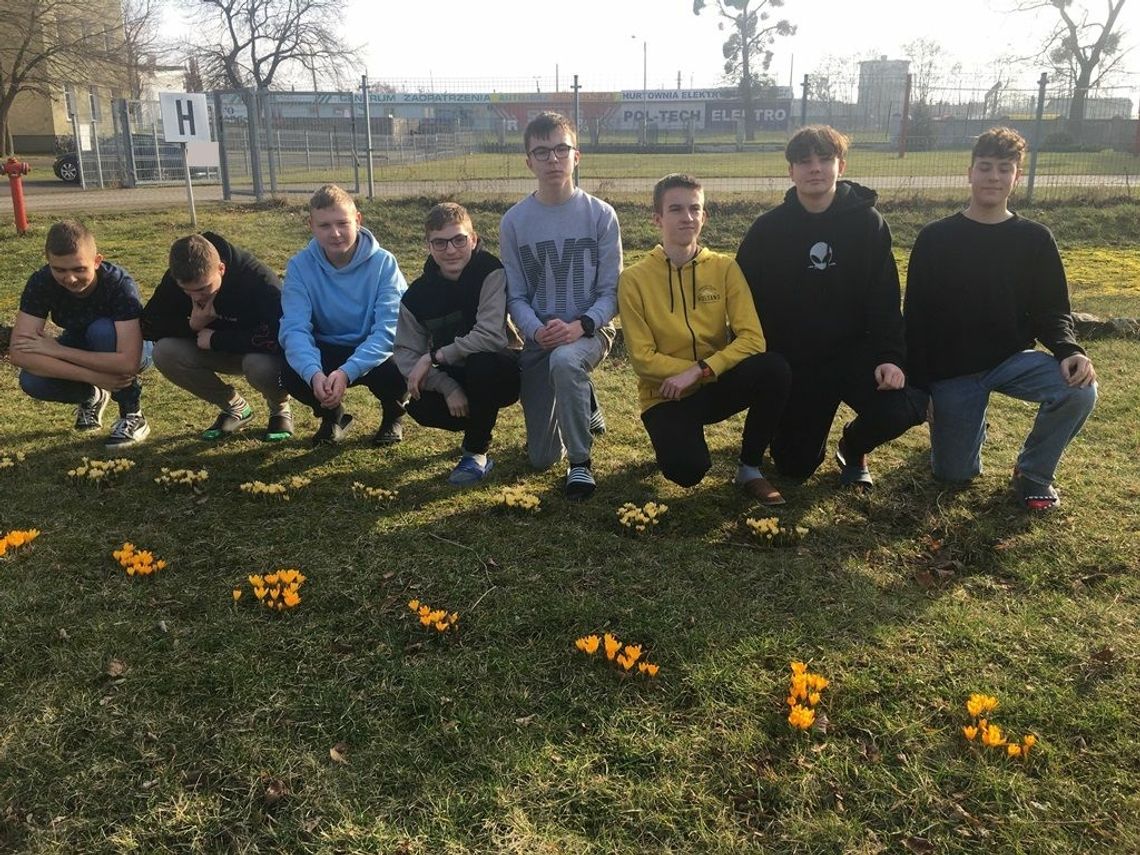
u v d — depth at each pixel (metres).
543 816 2.14
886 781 2.25
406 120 25.48
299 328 4.22
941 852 2.04
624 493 4.02
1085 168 15.79
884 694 2.58
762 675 2.66
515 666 2.71
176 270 4.11
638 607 3.03
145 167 20.81
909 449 4.54
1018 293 3.82
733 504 3.89
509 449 4.61
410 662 2.73
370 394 5.65
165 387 5.73
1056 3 35.22
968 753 2.35
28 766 2.30
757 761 2.32
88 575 3.25
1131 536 3.51
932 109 18.30
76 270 4.12
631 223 12.62
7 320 7.19
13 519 3.71
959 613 2.99
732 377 3.77
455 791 2.21
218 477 4.21
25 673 2.68
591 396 4.78
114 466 4.17
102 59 31.64
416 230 12.30
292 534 3.59
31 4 29.58
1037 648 2.79
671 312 3.83
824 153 3.66
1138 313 7.64
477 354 4.01
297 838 2.08
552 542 3.51
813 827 2.10
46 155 39.34
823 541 3.54
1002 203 3.78
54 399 4.68
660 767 2.29
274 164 17.31
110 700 2.55
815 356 3.91
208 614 2.99
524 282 4.08
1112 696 2.56
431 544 3.49
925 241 3.92
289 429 4.79
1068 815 2.14
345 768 2.30
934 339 3.94
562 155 3.88
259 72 44.47
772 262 3.90
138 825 2.12
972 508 3.83
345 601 3.08
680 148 33.41
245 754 2.34
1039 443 3.72
